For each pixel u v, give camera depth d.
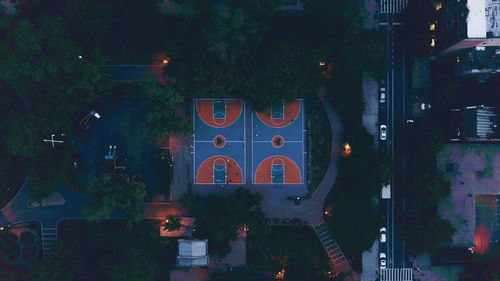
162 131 93.06
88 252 100.25
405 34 100.25
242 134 102.88
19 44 90.19
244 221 95.00
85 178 102.06
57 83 93.38
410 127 99.12
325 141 102.12
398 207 102.81
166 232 102.31
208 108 102.56
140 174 102.06
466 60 94.50
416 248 97.31
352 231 96.25
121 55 100.81
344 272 103.06
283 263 101.19
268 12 91.50
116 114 101.69
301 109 102.81
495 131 95.31
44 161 93.50
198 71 92.44
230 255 102.50
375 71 96.19
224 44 88.31
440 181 96.06
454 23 88.19
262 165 103.19
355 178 99.50
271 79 92.88
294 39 99.50
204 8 92.12
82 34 94.12
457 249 103.50
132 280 92.44
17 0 100.19
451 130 99.94
